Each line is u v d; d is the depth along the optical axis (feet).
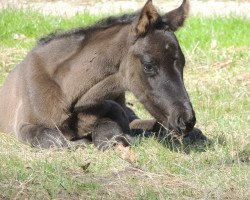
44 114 35.68
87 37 35.42
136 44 33.55
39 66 36.14
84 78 34.81
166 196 29.22
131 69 33.83
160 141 36.22
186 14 34.27
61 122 35.70
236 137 37.78
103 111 36.29
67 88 35.22
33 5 78.28
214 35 63.46
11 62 54.60
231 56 57.77
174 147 35.50
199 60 56.90
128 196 29.32
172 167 32.71
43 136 35.19
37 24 67.15
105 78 34.71
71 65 35.27
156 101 33.09
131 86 33.99
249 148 35.68
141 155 34.09
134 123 39.22
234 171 31.96
